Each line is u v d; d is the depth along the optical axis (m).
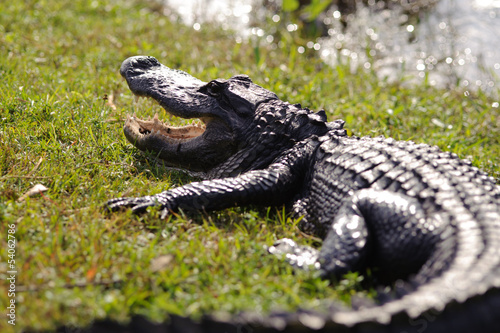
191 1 24.34
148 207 8.19
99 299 5.91
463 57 20.08
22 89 11.67
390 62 19.77
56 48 15.48
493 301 5.55
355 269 7.11
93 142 10.34
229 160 9.77
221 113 9.55
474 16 23.38
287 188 8.98
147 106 12.27
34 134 10.23
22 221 7.38
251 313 5.17
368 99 15.05
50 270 6.43
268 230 8.36
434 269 6.41
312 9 20.70
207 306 5.83
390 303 5.51
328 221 8.13
